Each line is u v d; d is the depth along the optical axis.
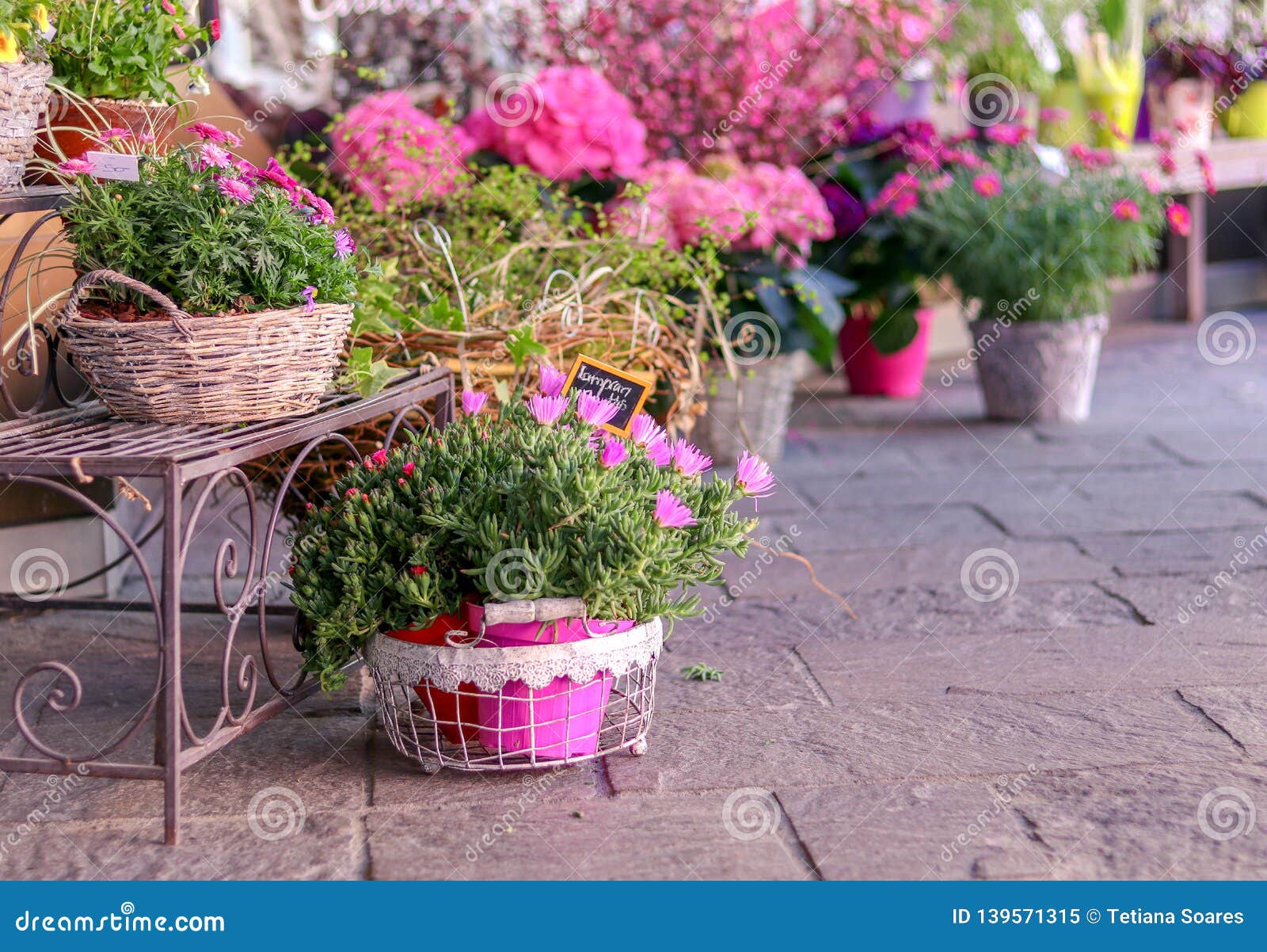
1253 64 6.55
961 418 5.16
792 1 4.64
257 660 2.60
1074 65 6.08
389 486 1.98
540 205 3.63
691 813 1.90
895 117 5.57
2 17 1.96
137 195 1.88
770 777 2.02
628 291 2.82
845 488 4.12
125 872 1.74
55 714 2.31
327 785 2.00
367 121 3.43
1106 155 4.93
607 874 1.73
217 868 1.75
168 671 1.77
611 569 1.84
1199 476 4.10
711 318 4.00
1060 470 4.25
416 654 1.91
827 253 5.23
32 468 1.72
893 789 1.97
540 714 1.95
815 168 5.17
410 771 2.05
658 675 2.51
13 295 2.66
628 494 1.93
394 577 1.93
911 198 4.81
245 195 1.88
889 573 3.22
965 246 4.88
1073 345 4.91
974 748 2.12
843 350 5.67
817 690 2.42
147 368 1.84
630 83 4.52
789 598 3.04
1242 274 8.08
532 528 1.90
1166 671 2.48
